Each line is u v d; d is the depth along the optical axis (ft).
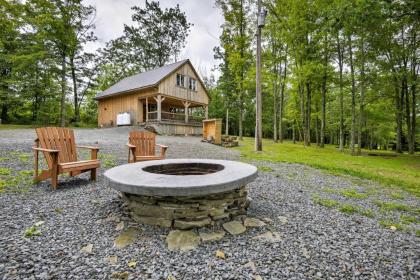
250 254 6.01
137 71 80.38
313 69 38.68
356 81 39.14
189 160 11.38
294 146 43.62
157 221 7.14
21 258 5.42
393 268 5.66
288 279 5.07
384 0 20.85
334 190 13.20
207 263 5.56
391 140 80.59
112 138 30.89
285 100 78.79
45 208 8.38
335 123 66.28
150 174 8.06
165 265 5.44
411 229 8.20
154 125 45.57
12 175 12.01
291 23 38.06
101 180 12.46
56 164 10.52
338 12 23.18
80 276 4.93
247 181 7.95
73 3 50.08
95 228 7.09
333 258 5.99
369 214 9.52
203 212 7.17
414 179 18.03
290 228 7.68
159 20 77.36
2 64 48.65
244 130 98.12
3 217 7.47
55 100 57.36
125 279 4.92
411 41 36.32
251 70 42.39
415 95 43.47
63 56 52.80
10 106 54.70
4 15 38.04
